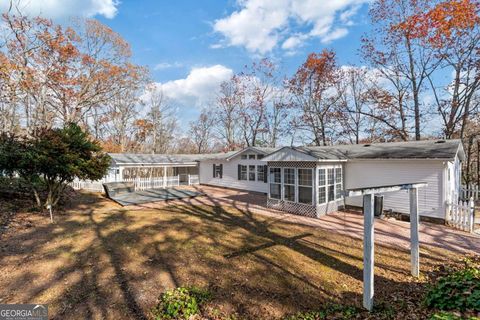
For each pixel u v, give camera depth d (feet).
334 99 86.89
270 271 18.49
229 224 31.32
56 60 74.49
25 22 65.16
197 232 27.58
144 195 53.26
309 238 25.93
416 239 17.62
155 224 30.58
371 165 37.96
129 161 65.41
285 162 38.99
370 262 13.80
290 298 15.11
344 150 44.47
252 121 109.29
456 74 58.08
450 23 52.65
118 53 90.74
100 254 20.94
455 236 26.45
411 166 33.99
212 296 15.19
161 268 18.76
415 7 60.18
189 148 146.10
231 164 67.87
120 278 17.11
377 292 15.58
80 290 15.52
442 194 31.40
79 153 34.09
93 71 85.51
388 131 71.61
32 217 31.32
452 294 12.82
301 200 37.01
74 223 30.14
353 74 82.07
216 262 19.97
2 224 27.45
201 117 142.72
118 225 29.73
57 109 80.74
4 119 63.72
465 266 19.03
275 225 30.94
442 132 63.67
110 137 112.78
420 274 17.92
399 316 12.64
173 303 13.88
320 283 16.81
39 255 20.44
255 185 60.54
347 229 29.35
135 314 13.34
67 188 53.16
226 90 113.91
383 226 30.58
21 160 30.14
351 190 13.46
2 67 57.62
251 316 13.43
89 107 90.94
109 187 52.75
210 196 55.16
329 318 12.99
